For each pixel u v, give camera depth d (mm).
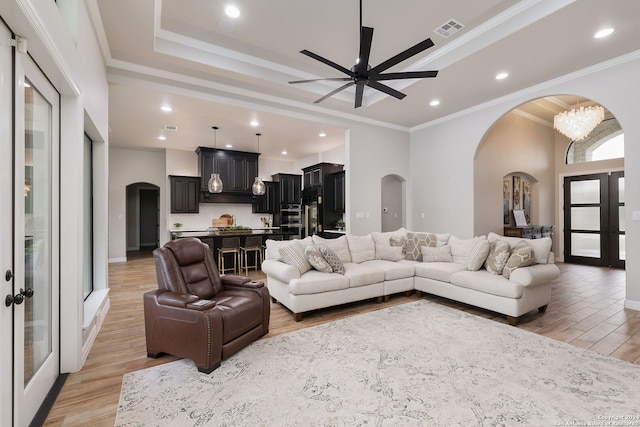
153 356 2471
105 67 3611
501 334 2910
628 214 3703
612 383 2066
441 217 6164
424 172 6520
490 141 6027
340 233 6879
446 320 3295
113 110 4965
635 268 3664
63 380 2137
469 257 3922
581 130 5141
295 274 3438
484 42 3496
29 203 1839
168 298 2420
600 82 3902
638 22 3031
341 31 3498
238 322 2514
